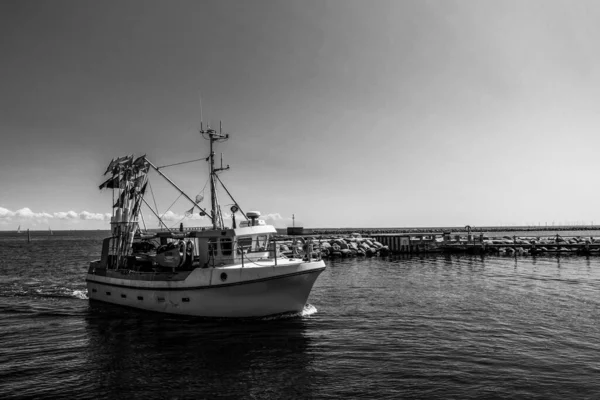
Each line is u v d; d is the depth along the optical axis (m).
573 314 17.69
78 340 14.77
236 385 10.57
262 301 16.36
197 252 19.06
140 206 21.78
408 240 53.91
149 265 19.75
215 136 19.80
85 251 81.56
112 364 12.23
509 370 11.25
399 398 9.66
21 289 28.16
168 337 14.74
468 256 49.31
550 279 28.66
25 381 10.97
